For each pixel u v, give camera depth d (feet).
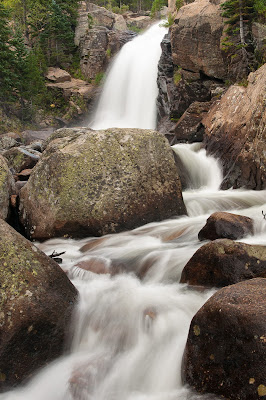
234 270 16.31
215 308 11.89
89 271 20.63
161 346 14.33
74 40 137.39
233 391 11.00
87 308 16.70
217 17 62.80
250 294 12.01
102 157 28.25
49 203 27.48
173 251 21.24
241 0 56.90
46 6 137.80
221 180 43.34
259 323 10.90
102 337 15.74
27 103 111.45
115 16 150.30
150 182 28.35
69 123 116.37
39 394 14.30
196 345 12.18
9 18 127.44
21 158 48.70
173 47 68.74
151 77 108.17
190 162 45.50
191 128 56.90
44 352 14.99
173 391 12.52
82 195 27.09
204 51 64.18
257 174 36.88
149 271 19.84
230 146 43.19
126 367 14.30
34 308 14.82
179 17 67.97
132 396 13.11
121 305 16.47
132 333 15.31
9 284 14.97
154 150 29.12
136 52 118.21
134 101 109.19
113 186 27.50
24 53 107.76
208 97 65.77
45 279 15.74
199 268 17.34
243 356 10.96
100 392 13.71
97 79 125.18
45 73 127.85
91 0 194.49
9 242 16.05
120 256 22.02
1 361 14.12
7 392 14.24
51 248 25.70
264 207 31.24
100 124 106.32
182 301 16.17
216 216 22.45
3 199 28.45
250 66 57.21
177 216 29.01
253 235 22.40
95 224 26.81
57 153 28.35
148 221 27.99
